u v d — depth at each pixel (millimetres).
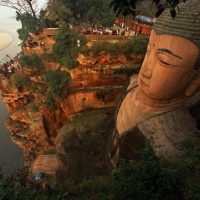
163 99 12133
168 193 6129
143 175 6125
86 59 20141
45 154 22719
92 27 23344
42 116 22578
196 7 10438
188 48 10531
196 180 6648
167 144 10750
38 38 24438
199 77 11562
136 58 20547
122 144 13070
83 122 19828
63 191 8375
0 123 30672
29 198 6805
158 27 11555
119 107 16234
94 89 21641
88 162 16266
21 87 23031
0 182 6938
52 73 21141
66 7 25016
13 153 26328
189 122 11914
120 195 6078
